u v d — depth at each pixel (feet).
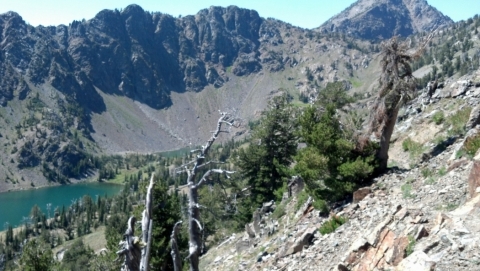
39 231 571.28
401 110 113.91
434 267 32.01
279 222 93.40
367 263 41.37
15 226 629.10
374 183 70.13
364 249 43.70
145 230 31.01
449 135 77.77
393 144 94.07
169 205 96.17
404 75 75.51
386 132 75.41
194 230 36.11
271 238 84.28
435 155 73.82
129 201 585.63
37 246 104.53
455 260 31.86
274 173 156.15
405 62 75.00
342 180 73.77
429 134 85.25
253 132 167.12
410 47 75.41
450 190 50.06
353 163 71.56
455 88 96.99
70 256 343.05
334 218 62.49
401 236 39.86
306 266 53.98
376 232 43.57
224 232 159.94
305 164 73.92
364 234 46.32
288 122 156.66
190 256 35.47
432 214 43.45
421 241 37.68
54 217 629.51
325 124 77.05
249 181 159.43
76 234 554.87
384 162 75.66
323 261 52.31
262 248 79.20
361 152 76.43
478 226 34.94
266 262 66.44
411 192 57.98
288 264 58.75
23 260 101.76
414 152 82.17
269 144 157.58
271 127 156.87
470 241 33.09
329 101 153.48
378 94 77.25
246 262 76.95
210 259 108.37
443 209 45.88
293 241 65.51
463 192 47.67
